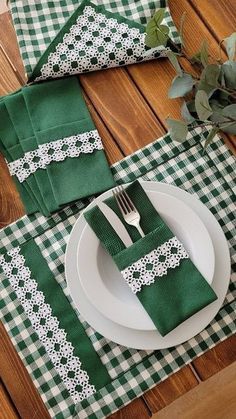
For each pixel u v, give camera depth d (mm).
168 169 986
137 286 856
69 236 906
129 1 1043
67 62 997
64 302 923
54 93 1010
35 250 944
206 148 993
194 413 947
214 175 984
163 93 1025
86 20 1015
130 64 1036
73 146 979
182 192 930
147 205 902
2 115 992
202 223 898
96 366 897
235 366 968
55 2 1042
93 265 878
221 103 960
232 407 962
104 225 888
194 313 854
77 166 971
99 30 1013
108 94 1023
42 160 968
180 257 865
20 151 978
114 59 1012
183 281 860
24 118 994
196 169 986
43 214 955
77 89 1020
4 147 983
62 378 894
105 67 1021
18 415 884
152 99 1022
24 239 949
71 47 1003
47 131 979
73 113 1002
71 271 895
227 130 959
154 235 868
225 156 993
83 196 951
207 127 1001
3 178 979
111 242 883
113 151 997
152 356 903
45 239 950
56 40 999
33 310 920
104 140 1001
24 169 971
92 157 981
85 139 986
